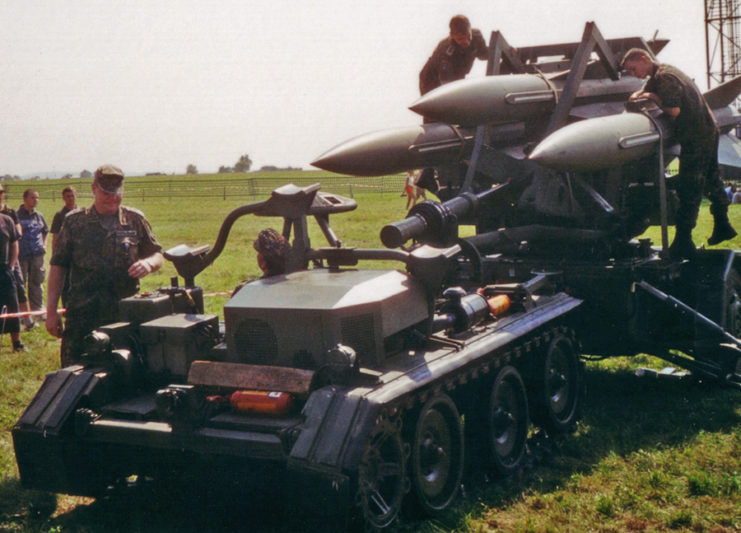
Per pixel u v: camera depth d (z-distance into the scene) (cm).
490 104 698
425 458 463
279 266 523
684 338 716
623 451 585
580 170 659
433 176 842
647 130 696
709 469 544
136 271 521
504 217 769
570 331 647
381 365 450
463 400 534
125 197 5162
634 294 686
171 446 428
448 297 527
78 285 540
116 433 444
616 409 693
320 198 570
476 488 518
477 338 514
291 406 423
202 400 430
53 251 548
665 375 783
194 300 534
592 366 844
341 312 434
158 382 489
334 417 394
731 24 3319
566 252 726
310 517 386
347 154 711
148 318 496
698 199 747
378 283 467
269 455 401
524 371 598
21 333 1065
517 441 568
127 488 520
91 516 486
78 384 469
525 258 739
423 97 687
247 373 433
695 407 685
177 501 502
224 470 459
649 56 795
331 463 377
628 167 727
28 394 765
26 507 507
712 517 468
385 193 4403
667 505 491
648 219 759
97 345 468
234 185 6438
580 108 754
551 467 564
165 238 2278
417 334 488
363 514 393
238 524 463
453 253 527
